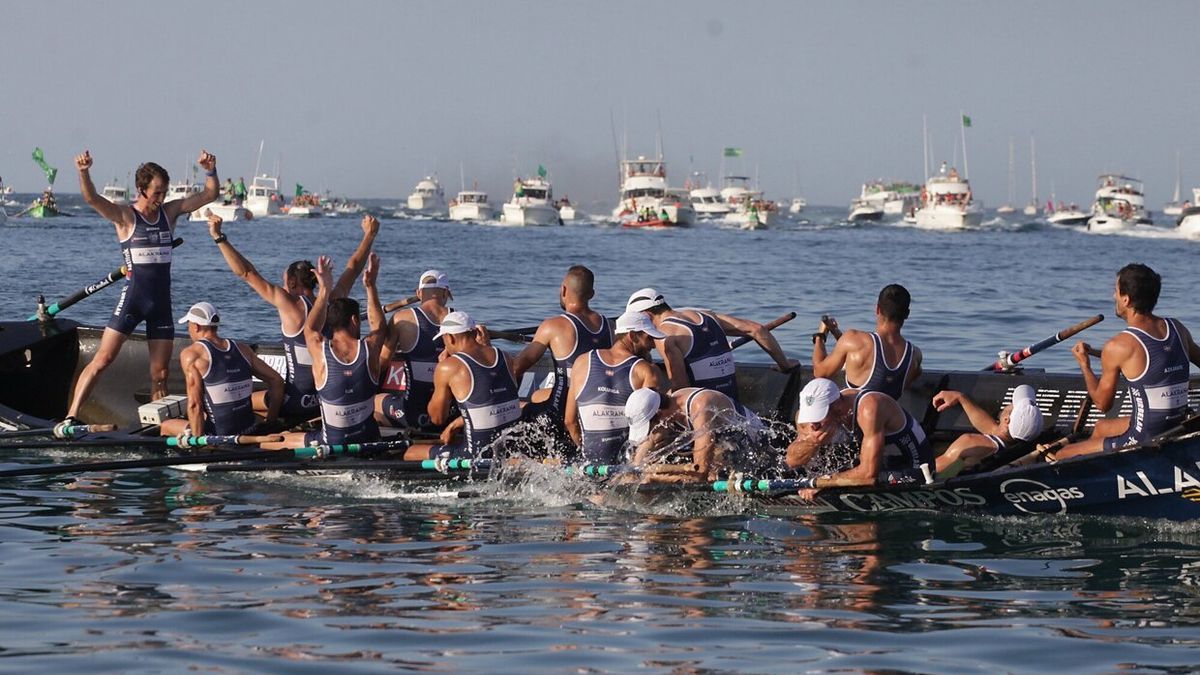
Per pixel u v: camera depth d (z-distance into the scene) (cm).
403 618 1642
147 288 2944
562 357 2564
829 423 2247
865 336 2361
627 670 1448
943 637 1574
